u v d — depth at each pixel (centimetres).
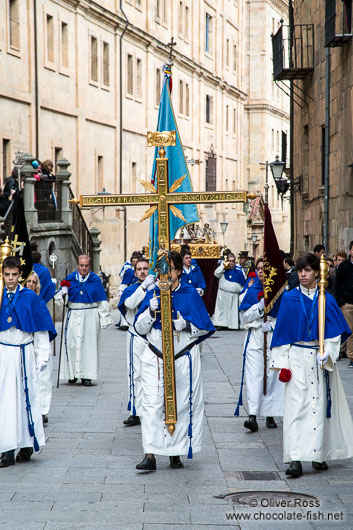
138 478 875
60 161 2922
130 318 1152
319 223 2850
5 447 914
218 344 2166
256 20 7469
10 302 938
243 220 6750
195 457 966
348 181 2300
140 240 4594
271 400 1112
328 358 876
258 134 7512
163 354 900
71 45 3672
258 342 1121
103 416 1209
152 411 905
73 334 1498
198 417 917
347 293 1652
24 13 3203
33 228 2561
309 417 875
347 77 2294
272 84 7769
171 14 5088
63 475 887
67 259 2895
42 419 1034
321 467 908
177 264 920
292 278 1653
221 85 6238
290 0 3256
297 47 3200
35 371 950
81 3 3719
